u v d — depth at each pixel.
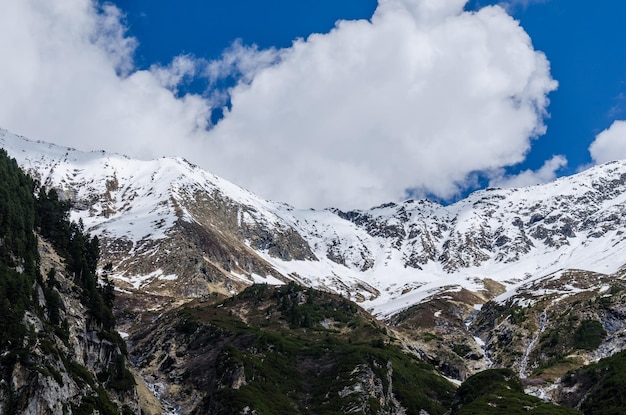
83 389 153.25
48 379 136.38
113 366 187.50
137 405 185.00
